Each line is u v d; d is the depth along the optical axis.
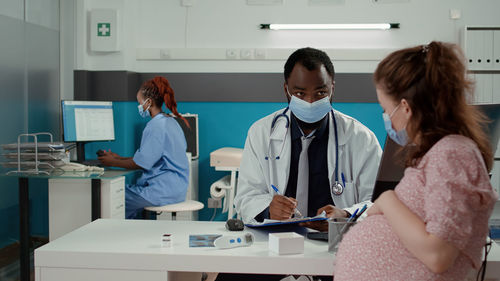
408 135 1.12
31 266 3.70
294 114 2.00
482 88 4.27
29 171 3.25
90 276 1.59
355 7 4.54
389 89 1.10
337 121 2.10
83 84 4.43
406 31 4.53
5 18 3.65
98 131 3.99
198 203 3.87
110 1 4.48
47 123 4.28
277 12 4.61
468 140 1.06
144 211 3.91
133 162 3.70
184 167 3.88
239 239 1.66
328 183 2.10
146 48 4.72
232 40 4.67
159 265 1.57
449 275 1.07
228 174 4.72
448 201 0.99
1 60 3.61
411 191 1.08
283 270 1.54
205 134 4.72
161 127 3.75
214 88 4.66
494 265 1.54
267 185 2.10
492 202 1.04
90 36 4.45
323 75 1.90
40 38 4.15
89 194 3.35
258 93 4.62
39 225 4.22
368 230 1.15
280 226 1.93
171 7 4.71
